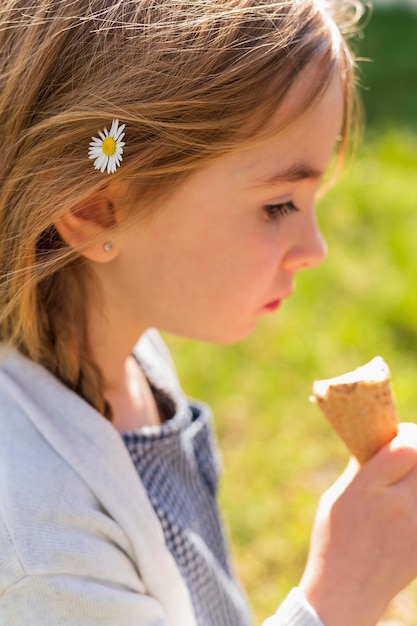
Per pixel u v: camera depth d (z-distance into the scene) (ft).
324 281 5.27
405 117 7.80
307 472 3.91
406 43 9.82
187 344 4.70
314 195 1.71
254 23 1.56
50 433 1.63
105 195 1.62
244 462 3.96
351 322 4.88
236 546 3.55
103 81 1.54
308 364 4.58
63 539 1.55
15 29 1.59
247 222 1.63
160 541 1.68
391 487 1.66
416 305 4.98
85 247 1.64
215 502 2.04
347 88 1.76
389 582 1.64
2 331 1.69
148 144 1.56
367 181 6.55
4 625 1.52
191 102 1.53
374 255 5.60
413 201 6.28
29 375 1.68
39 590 1.51
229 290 1.66
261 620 3.24
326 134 1.63
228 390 4.40
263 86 1.55
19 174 1.60
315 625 1.61
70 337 1.70
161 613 1.65
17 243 1.62
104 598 1.55
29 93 1.57
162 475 1.85
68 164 1.58
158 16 1.54
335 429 1.70
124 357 1.84
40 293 1.69
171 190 1.59
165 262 1.65
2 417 1.63
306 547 3.52
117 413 1.86
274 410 4.27
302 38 1.59
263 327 4.86
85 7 1.55
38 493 1.56
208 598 1.87
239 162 1.59
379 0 11.51
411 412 4.18
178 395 2.02
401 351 4.70
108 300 1.73
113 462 1.66
